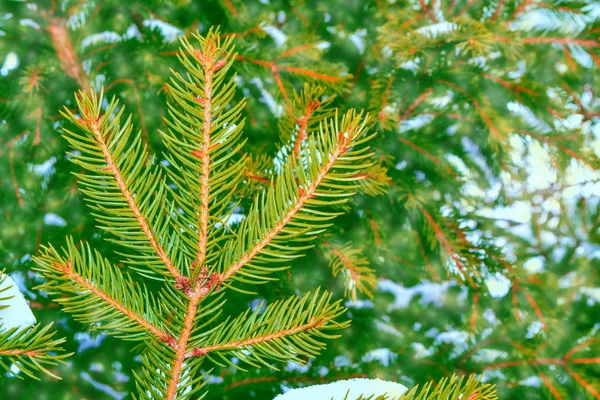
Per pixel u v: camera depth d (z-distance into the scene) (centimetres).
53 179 112
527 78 123
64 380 104
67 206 108
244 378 113
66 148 112
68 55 113
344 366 117
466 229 125
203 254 70
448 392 68
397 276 129
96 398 105
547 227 133
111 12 115
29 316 70
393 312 126
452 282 130
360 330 123
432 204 121
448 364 120
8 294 70
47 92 112
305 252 111
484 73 124
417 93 124
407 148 124
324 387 72
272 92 111
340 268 101
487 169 131
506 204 131
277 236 69
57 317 106
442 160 124
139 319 69
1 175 108
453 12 123
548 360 118
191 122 68
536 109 124
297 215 69
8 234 104
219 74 67
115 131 68
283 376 114
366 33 124
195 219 69
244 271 70
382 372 116
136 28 120
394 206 123
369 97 117
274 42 117
